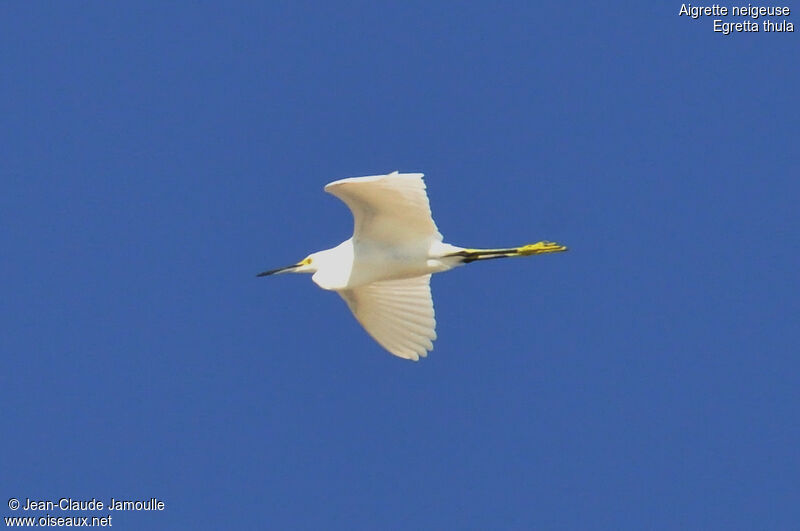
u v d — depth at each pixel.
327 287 16.16
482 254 15.90
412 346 17.47
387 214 15.62
